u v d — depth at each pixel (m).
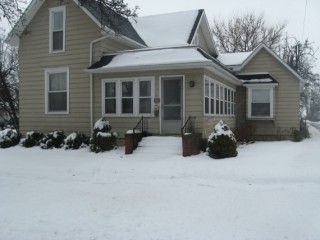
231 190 8.61
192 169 10.60
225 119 17.84
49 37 17.38
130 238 5.67
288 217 6.61
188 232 5.89
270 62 20.75
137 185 9.27
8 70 28.00
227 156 12.18
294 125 20.33
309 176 9.64
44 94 17.50
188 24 20.64
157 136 14.25
